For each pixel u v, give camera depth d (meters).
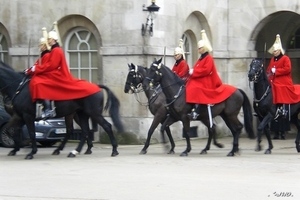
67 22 20.77
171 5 20.45
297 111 17.31
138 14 19.67
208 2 22.08
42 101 15.50
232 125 16.55
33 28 20.97
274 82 16.94
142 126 19.61
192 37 21.97
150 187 11.40
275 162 14.87
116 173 13.05
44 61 15.44
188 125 16.27
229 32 22.88
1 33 21.70
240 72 22.80
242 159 15.47
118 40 19.91
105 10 20.05
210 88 16.17
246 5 22.64
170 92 16.20
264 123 16.73
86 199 10.42
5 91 15.54
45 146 19.45
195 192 10.92
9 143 18.50
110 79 20.00
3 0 21.34
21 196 10.71
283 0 21.95
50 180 12.16
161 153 17.02
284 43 24.44
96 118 15.92
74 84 15.62
